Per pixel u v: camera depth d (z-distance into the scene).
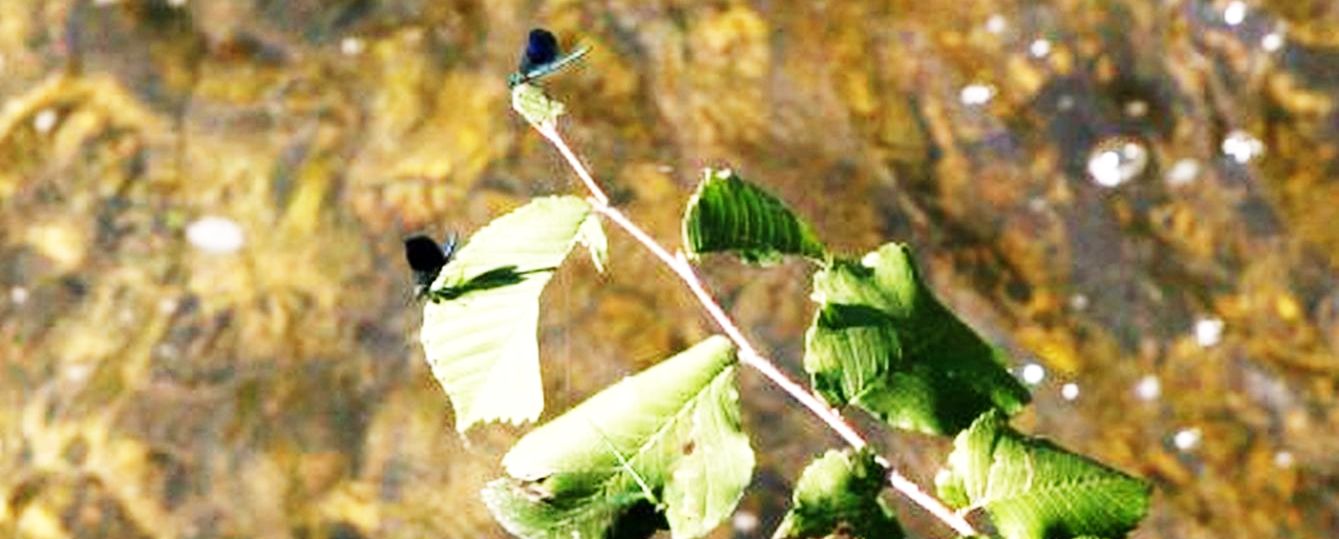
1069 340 3.42
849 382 0.71
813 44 4.08
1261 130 3.86
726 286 3.40
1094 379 3.35
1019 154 3.82
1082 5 4.16
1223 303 3.51
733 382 0.70
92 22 4.17
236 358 3.37
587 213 0.73
